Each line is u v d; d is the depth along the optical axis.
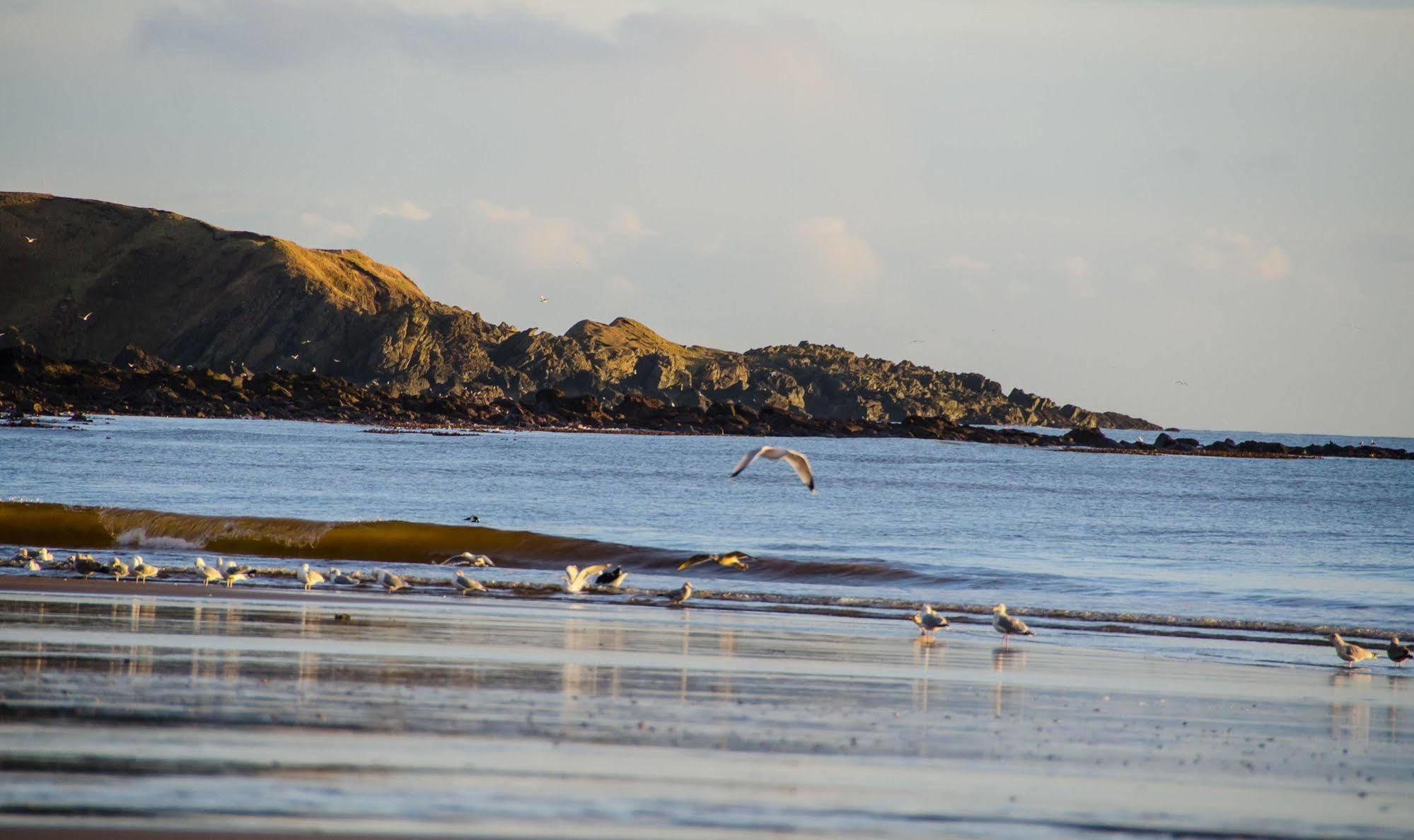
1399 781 51.25
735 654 80.44
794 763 50.00
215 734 51.00
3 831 37.84
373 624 88.69
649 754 50.66
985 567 163.50
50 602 94.50
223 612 92.44
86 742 48.88
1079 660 85.00
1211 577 158.50
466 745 50.75
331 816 40.47
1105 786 48.34
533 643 81.56
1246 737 59.31
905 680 72.62
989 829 42.06
